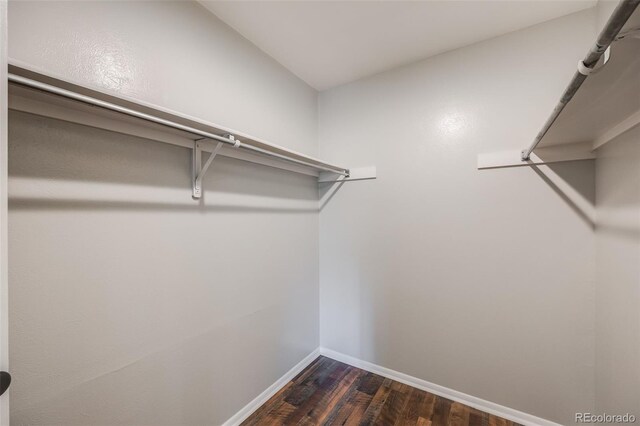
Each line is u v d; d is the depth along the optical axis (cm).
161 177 124
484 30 162
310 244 230
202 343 142
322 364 225
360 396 184
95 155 102
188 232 135
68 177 95
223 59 155
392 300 205
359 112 220
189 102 137
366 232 217
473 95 174
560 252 151
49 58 91
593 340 143
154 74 122
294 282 211
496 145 167
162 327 124
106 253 105
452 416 165
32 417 89
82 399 100
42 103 87
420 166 193
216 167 150
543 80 154
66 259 95
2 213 60
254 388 173
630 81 74
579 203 147
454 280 181
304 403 178
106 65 105
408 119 198
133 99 89
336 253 232
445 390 184
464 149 177
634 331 106
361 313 220
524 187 160
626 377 112
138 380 116
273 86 192
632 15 48
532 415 158
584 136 131
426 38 170
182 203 133
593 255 144
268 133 187
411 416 165
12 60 64
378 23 157
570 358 149
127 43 112
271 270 188
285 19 154
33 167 88
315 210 237
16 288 86
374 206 213
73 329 97
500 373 167
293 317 210
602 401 134
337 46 179
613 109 96
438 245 187
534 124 156
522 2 140
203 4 143
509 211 164
